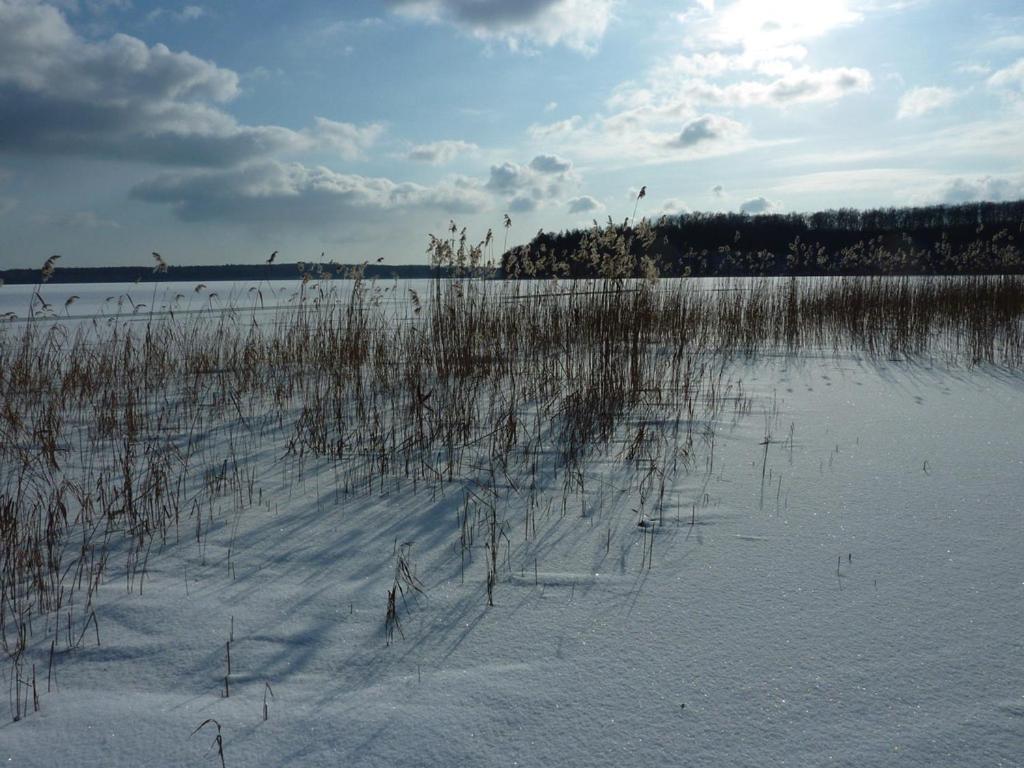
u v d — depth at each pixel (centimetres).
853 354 957
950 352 961
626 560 292
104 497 371
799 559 290
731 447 474
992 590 259
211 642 229
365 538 320
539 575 279
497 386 642
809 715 187
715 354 952
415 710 192
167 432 523
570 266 853
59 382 712
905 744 175
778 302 1155
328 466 438
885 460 438
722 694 197
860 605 249
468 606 253
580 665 213
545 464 439
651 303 903
